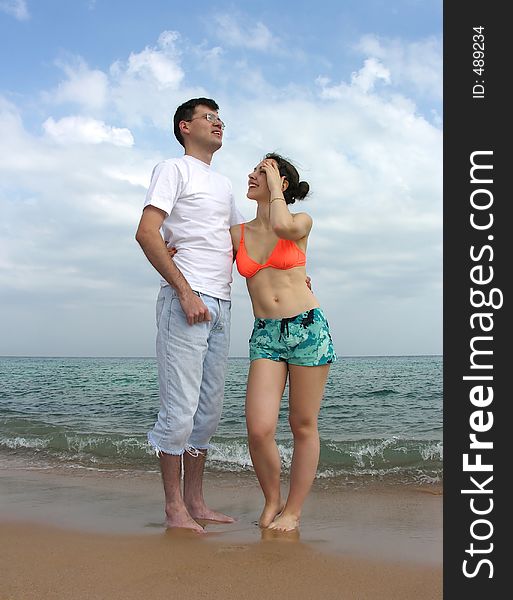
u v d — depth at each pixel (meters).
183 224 3.43
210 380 3.53
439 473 5.53
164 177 3.36
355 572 2.45
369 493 4.74
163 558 2.59
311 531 3.31
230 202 3.62
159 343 3.38
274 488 3.42
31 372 34.44
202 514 3.58
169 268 3.27
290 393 3.40
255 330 3.45
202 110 3.55
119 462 6.30
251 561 2.56
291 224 3.29
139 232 3.32
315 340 3.31
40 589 2.23
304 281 3.44
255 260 3.45
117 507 3.95
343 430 9.62
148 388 20.75
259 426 3.28
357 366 34.66
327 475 5.51
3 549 2.73
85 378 27.39
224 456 6.38
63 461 6.37
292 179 3.61
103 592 2.20
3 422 9.55
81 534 3.03
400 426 10.05
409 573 2.46
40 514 3.65
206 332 3.38
